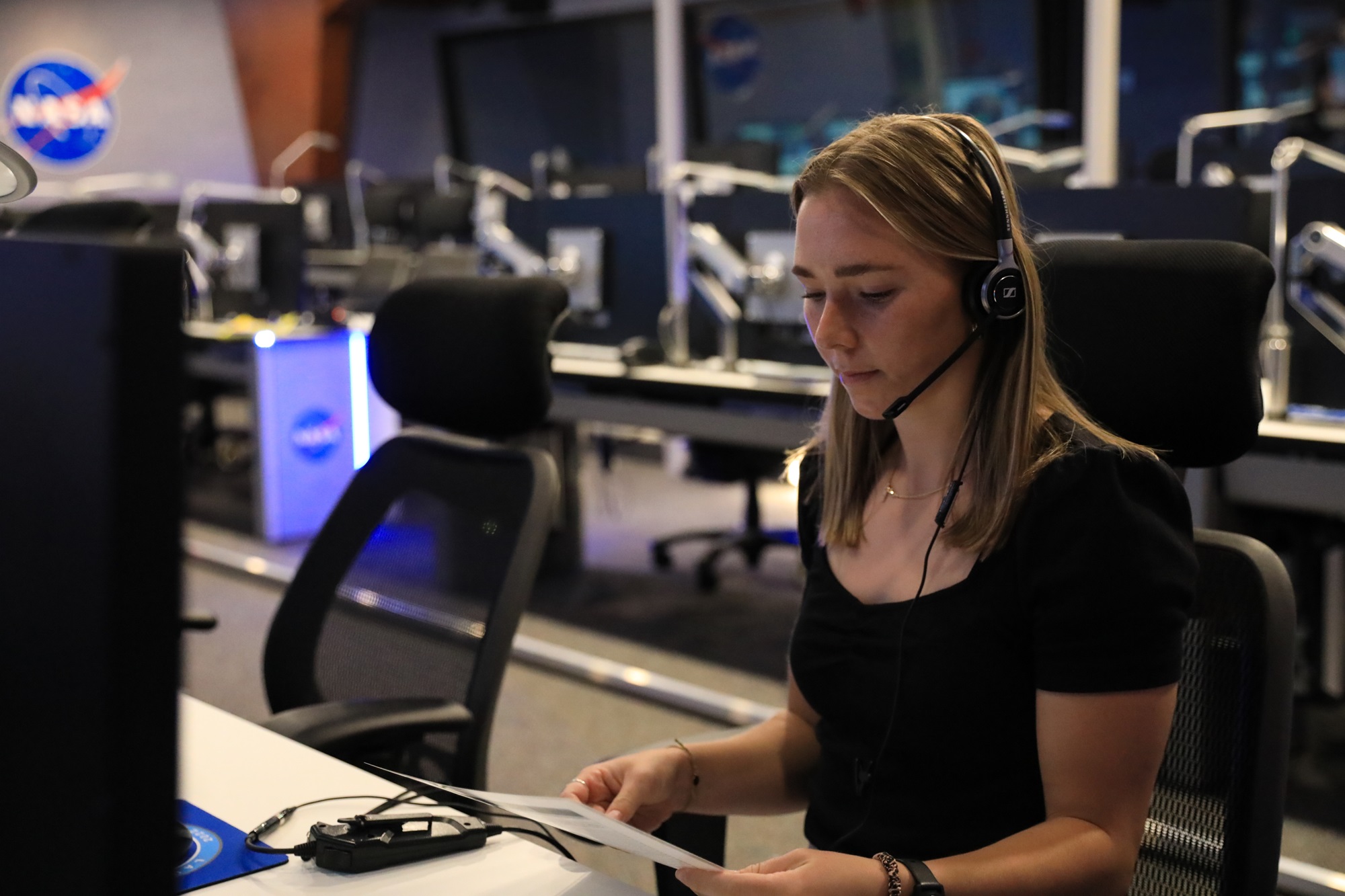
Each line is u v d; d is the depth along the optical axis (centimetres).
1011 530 96
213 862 91
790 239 325
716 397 325
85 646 36
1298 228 249
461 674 144
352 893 87
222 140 938
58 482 36
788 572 437
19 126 905
